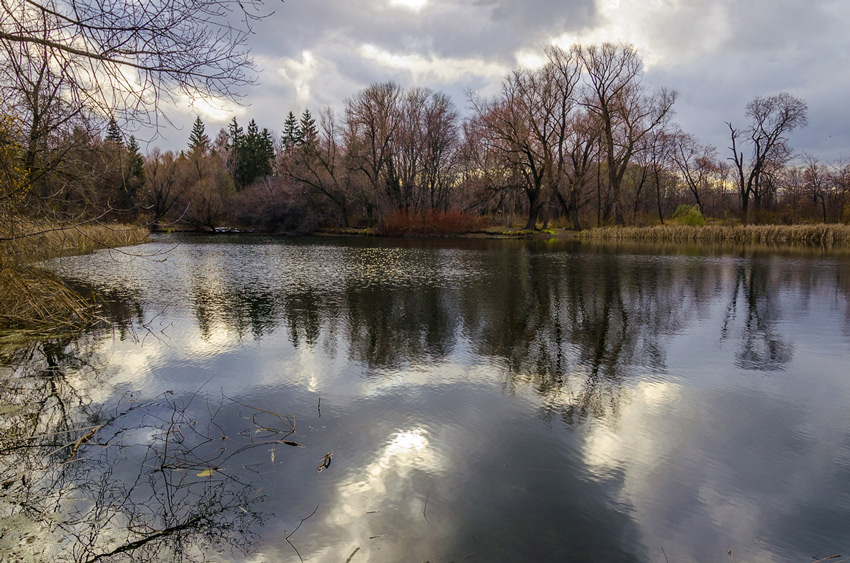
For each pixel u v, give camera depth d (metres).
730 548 3.63
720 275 17.78
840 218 50.56
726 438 5.36
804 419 5.87
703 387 6.90
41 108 6.54
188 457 4.73
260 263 21.69
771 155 49.50
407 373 7.36
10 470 4.46
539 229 47.19
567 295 13.83
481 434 5.37
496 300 13.09
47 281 9.61
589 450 5.05
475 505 4.07
